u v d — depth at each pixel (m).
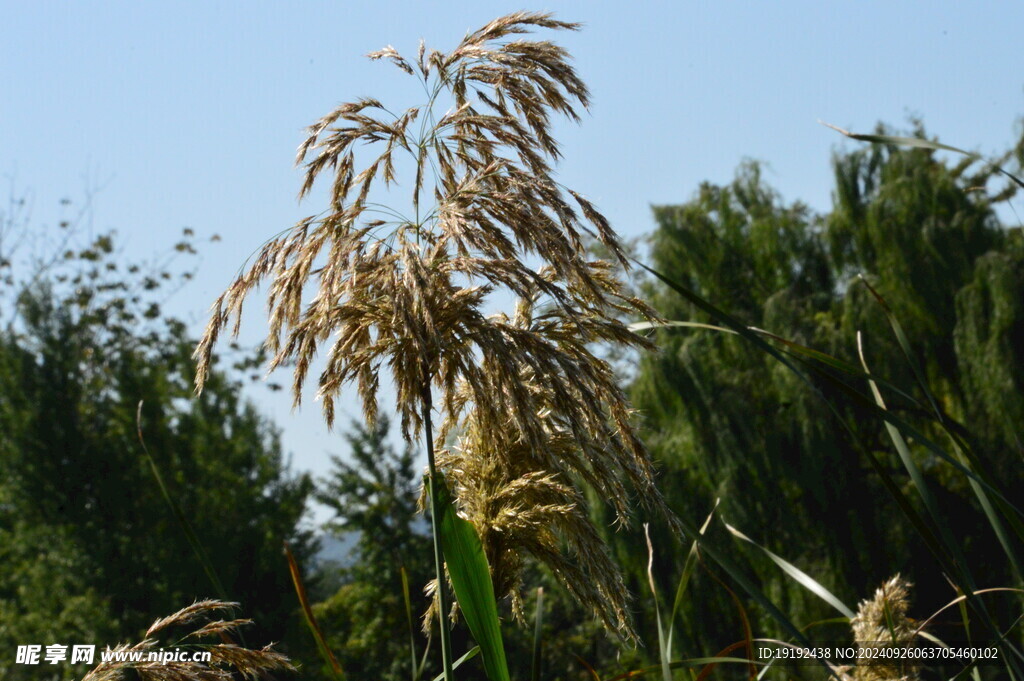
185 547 22.23
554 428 2.57
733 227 17.89
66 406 23.42
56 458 22.70
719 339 16.66
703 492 15.66
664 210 18.22
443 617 2.36
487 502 2.55
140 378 23.97
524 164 2.44
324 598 33.12
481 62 2.56
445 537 2.32
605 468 2.27
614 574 2.44
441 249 2.42
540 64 2.47
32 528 22.81
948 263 15.49
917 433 1.90
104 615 20.95
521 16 2.57
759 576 15.05
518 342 2.27
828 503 15.00
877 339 15.45
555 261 2.20
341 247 2.36
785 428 15.31
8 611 22.09
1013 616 13.33
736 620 14.66
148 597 22.05
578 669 14.05
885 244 16.00
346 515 25.03
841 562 14.90
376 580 24.75
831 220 17.34
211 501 23.28
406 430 2.37
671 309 17.25
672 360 16.31
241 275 2.43
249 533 23.05
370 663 23.89
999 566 13.95
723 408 15.62
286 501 24.28
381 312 2.38
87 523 22.23
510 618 2.60
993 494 1.90
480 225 2.23
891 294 15.88
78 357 24.27
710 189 18.45
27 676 16.25
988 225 15.87
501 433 2.53
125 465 22.81
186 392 24.78
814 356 1.94
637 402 16.89
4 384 23.00
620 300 2.56
